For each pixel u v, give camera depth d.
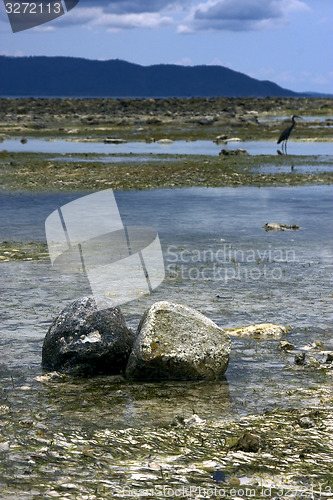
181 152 50.72
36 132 73.00
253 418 8.59
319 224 23.92
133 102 124.19
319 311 13.50
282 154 48.19
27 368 10.41
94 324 10.50
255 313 13.30
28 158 45.06
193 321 10.33
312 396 9.37
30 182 33.81
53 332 10.59
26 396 9.27
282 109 113.56
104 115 99.88
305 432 8.19
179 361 9.94
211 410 8.86
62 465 7.20
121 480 6.89
